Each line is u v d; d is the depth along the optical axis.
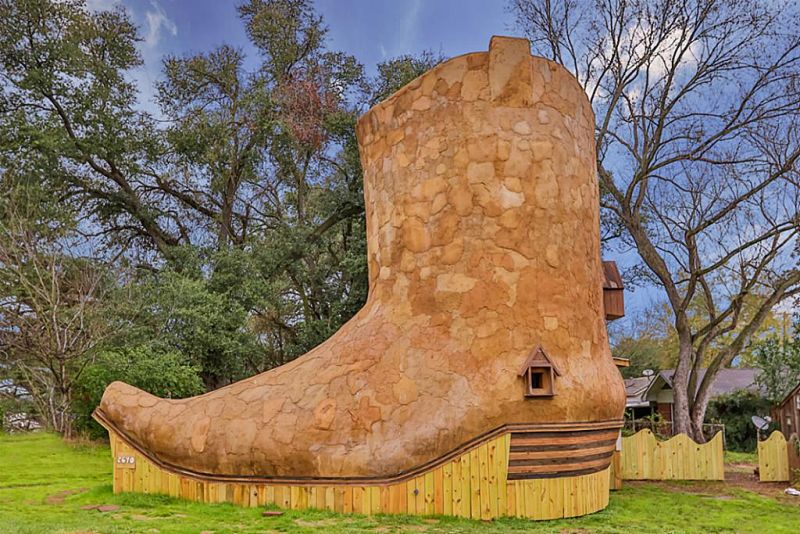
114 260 24.45
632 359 39.50
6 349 19.09
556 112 9.91
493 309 9.11
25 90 24.64
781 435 14.87
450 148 9.68
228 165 27.23
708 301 20.70
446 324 9.23
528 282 9.23
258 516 8.40
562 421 8.84
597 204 10.81
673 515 10.11
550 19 21.50
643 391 32.69
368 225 10.98
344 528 7.74
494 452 8.62
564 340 9.24
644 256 20.70
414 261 9.70
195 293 20.39
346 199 24.88
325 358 9.77
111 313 18.88
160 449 9.70
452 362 8.98
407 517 8.39
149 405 10.07
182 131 26.53
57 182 25.02
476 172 9.48
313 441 8.92
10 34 24.41
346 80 27.47
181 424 9.66
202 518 8.26
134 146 26.36
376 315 9.91
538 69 9.85
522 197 9.42
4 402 20.41
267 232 26.70
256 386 9.84
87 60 25.41
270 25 27.58
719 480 14.96
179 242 28.28
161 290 20.39
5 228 18.73
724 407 26.75
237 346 20.50
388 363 9.24
